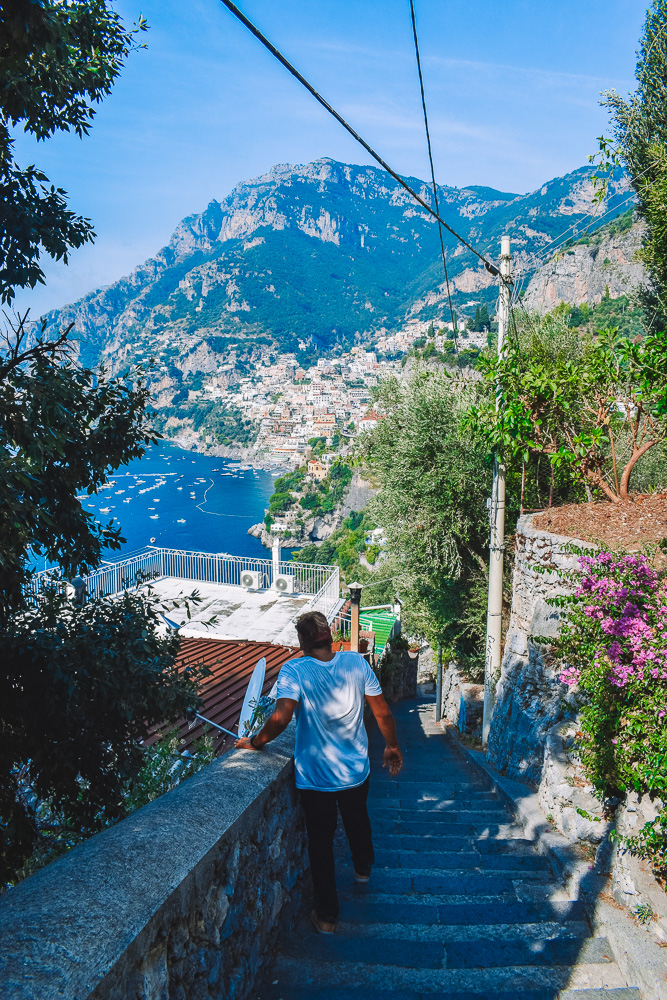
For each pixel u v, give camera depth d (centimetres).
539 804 529
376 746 1216
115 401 497
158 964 163
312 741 300
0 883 461
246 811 242
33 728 470
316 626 308
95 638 476
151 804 225
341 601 1802
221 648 1257
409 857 438
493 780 721
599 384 819
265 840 271
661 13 1114
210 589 1877
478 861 435
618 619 448
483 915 343
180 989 180
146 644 486
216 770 276
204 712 905
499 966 289
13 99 429
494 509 998
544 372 838
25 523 372
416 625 1705
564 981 282
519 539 823
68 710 449
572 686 608
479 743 1112
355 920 330
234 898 230
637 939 292
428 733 1438
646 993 268
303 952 295
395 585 1606
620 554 496
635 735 388
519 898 371
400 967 281
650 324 1389
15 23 295
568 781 473
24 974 123
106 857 176
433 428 1368
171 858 186
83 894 156
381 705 312
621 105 909
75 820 505
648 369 754
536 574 764
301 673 296
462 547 1447
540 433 908
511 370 874
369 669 312
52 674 439
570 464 855
